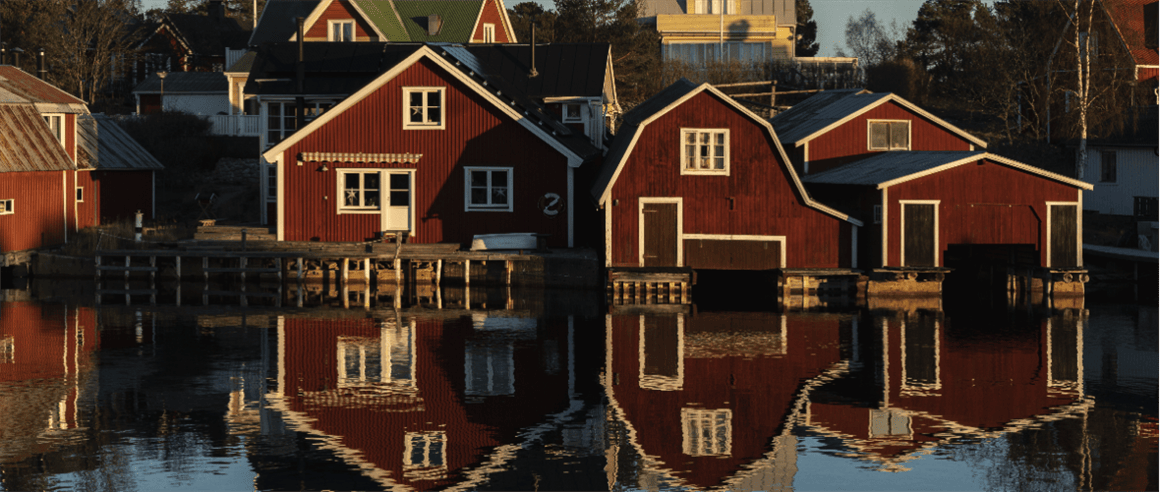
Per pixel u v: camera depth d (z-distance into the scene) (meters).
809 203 44.06
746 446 23.42
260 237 48.56
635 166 43.88
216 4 104.25
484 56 55.72
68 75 89.69
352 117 47.31
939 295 44.62
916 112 53.38
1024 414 26.00
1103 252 50.16
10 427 24.30
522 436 23.89
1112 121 60.19
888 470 22.00
